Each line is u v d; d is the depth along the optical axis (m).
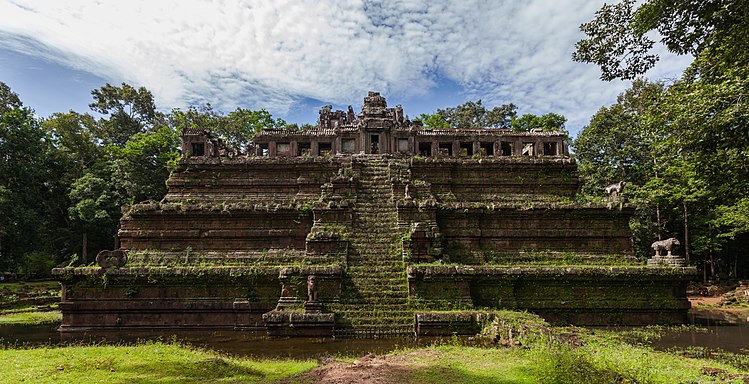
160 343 14.68
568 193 26.77
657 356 10.05
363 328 17.23
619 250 22.62
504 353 12.41
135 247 23.23
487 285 19.41
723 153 17.08
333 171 27.27
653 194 36.72
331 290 18.81
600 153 43.81
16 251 38.34
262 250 22.98
